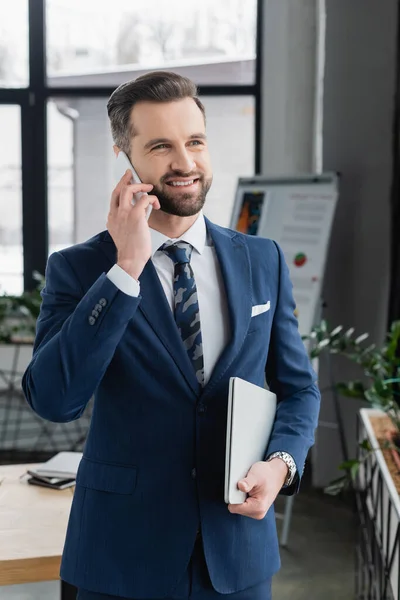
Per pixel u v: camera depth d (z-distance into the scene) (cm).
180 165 128
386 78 444
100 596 130
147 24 612
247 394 127
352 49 448
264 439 135
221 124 603
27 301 505
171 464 131
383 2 439
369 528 325
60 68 627
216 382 132
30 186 636
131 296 123
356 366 461
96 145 634
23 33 624
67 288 135
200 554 130
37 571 183
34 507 220
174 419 131
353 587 332
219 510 131
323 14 480
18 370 655
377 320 450
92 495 132
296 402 142
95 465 133
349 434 471
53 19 621
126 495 130
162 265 139
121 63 620
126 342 131
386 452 311
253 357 137
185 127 128
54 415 127
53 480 239
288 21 519
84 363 122
